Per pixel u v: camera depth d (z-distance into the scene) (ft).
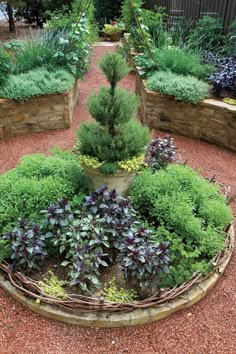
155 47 16.39
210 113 12.12
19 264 6.33
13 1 27.71
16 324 5.87
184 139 12.99
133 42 20.65
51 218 6.54
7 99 12.01
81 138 7.65
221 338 5.72
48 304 5.99
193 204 7.63
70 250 6.34
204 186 8.13
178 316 6.08
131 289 6.23
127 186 8.09
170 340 5.68
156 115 13.38
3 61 12.03
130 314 5.85
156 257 5.85
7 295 6.35
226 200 8.52
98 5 33.63
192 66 13.91
